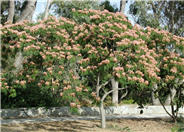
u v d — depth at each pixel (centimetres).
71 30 956
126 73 813
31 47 819
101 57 855
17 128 920
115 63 796
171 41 1006
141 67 807
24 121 1089
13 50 845
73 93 783
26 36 859
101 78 998
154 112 1611
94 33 865
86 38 889
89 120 1174
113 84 1758
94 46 901
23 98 1299
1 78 916
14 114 1219
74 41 887
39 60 893
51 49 856
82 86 839
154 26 1895
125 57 845
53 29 880
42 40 910
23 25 929
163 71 976
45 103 1323
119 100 1806
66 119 1197
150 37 1008
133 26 969
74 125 1023
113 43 894
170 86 1095
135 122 1148
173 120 1179
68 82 811
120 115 1441
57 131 891
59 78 805
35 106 1325
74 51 838
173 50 1088
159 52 1013
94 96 877
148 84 830
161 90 1107
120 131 905
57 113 1341
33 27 887
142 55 809
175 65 938
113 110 1504
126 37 837
